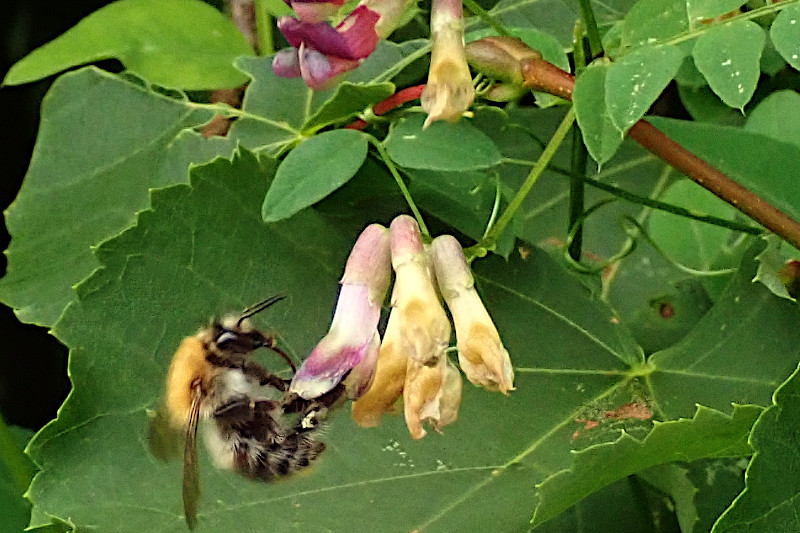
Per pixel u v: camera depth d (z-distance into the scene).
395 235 0.19
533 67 0.20
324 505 0.21
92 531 0.21
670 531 0.21
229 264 0.22
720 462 0.21
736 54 0.19
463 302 0.19
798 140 0.22
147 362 0.21
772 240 0.21
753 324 0.21
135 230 0.21
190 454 0.21
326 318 0.22
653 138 0.20
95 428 0.21
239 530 0.21
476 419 0.21
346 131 0.20
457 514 0.21
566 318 0.22
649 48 0.19
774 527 0.19
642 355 0.22
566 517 0.22
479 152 0.20
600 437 0.21
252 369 0.21
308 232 0.22
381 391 0.19
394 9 0.20
